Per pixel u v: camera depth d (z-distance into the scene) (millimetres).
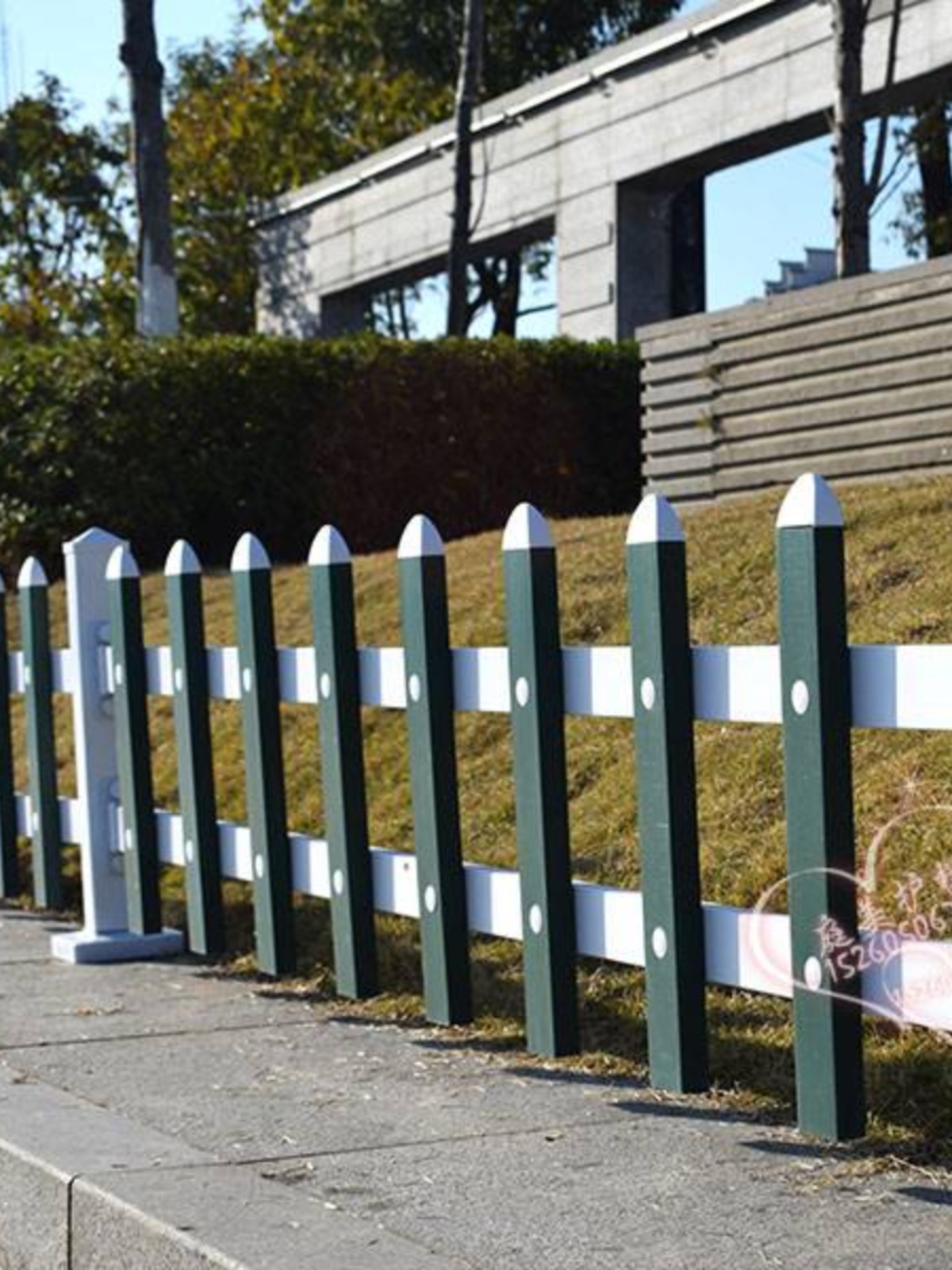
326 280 26141
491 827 8016
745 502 10789
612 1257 4020
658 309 20625
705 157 19266
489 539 12516
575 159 20984
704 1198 4398
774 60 17953
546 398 18328
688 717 5141
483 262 47750
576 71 20609
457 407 18031
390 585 11578
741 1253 4020
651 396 13141
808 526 4633
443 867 6086
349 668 6598
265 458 17359
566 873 5609
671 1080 5195
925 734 6953
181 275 45719
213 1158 4824
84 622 8070
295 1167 4754
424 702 6094
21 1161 4852
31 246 49438
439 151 23344
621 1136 4953
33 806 9195
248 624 7133
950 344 10922
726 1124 5027
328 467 17609
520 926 5867
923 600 7938
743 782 7281
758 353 12234
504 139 22234
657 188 20500
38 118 49062
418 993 6762
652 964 5238
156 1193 4488
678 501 12969
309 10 46500
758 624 8539
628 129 20062
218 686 7520
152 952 7914
